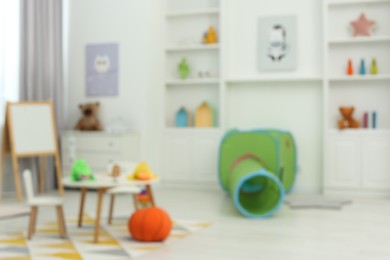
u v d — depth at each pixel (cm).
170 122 657
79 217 408
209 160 622
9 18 567
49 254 319
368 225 410
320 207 496
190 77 652
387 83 585
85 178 368
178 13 643
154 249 332
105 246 341
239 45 635
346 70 595
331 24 600
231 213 464
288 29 615
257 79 608
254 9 629
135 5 632
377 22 588
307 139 611
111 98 642
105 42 645
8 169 582
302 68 613
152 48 636
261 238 363
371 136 568
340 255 314
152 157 639
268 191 501
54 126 588
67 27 655
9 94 569
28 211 468
